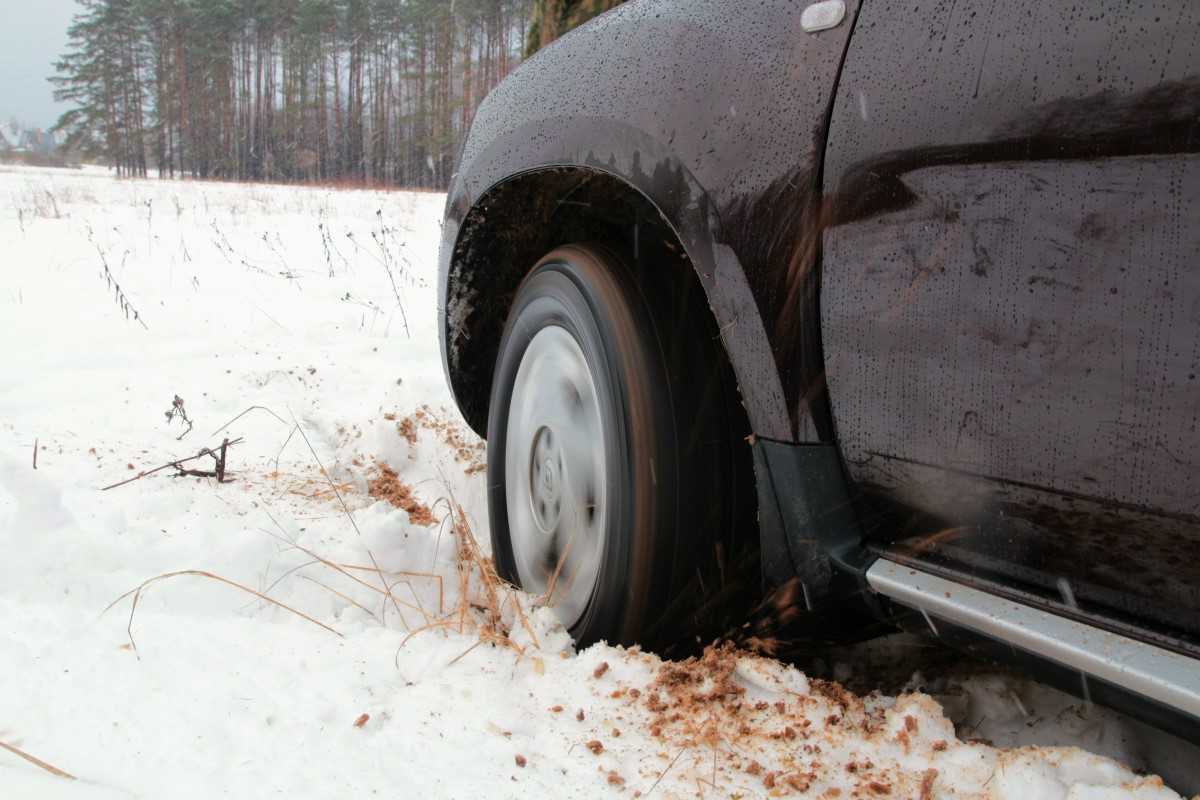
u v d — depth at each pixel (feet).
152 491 9.93
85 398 15.26
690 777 4.96
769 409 5.43
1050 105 4.08
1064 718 5.35
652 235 7.10
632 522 6.31
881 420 4.92
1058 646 4.13
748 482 6.41
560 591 7.29
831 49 5.16
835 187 4.99
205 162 290.15
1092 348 3.99
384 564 7.75
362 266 33.60
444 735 5.34
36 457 11.22
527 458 7.98
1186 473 3.75
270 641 6.47
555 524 7.47
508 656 6.37
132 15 297.94
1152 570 3.99
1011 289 4.25
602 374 6.62
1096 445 4.03
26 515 7.51
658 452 6.30
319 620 7.11
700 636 6.49
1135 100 3.80
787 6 5.55
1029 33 4.21
